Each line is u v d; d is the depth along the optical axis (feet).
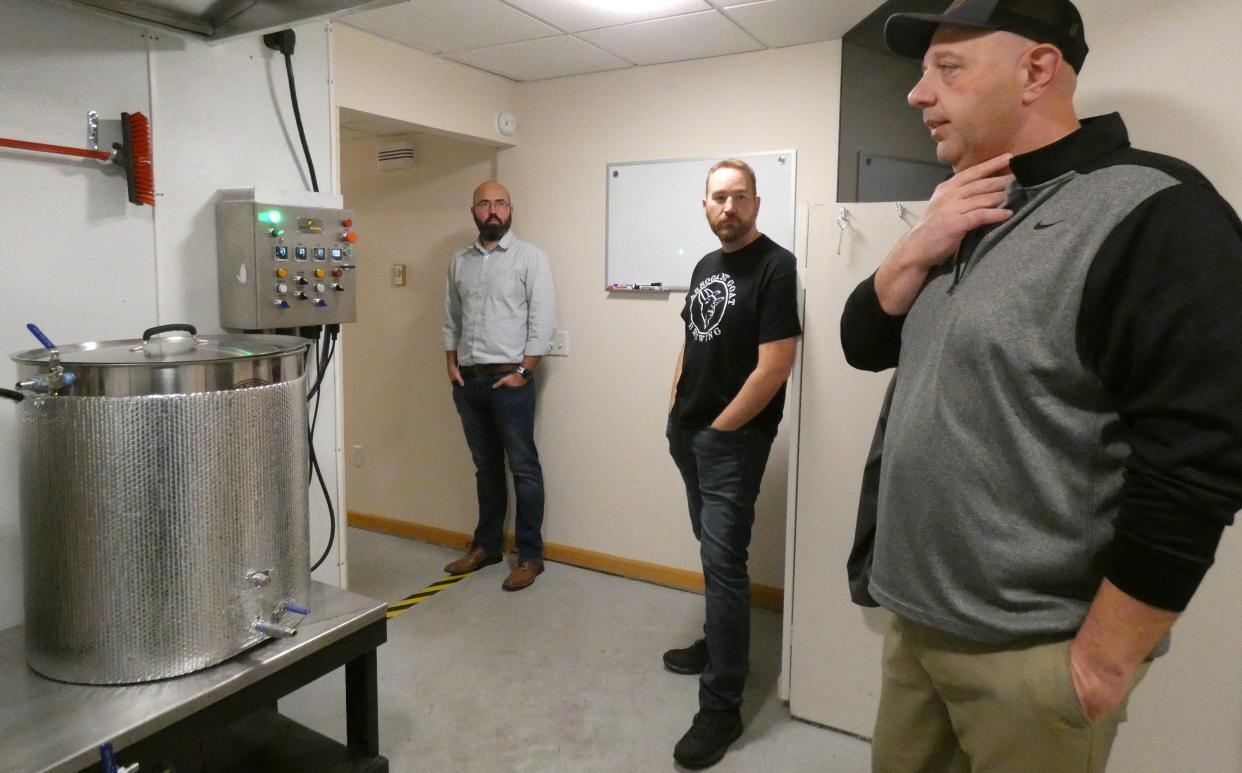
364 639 4.98
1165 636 3.02
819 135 9.02
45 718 3.78
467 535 11.83
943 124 3.23
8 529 5.14
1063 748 2.86
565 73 10.41
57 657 4.09
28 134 5.12
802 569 7.06
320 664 4.70
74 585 3.97
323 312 6.62
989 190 3.24
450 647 8.57
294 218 6.31
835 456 6.81
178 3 5.36
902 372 3.49
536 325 10.23
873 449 4.00
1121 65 4.59
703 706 6.71
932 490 3.13
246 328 6.22
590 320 10.71
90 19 5.42
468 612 9.51
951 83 3.14
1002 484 2.93
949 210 3.30
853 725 6.95
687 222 9.86
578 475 11.02
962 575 3.07
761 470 6.67
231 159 6.46
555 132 10.73
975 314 2.97
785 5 7.80
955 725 3.32
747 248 6.81
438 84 9.68
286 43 6.66
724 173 6.68
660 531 10.46
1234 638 4.37
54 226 5.32
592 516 10.96
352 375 12.65
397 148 11.76
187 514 3.99
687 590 10.25
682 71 9.77
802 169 9.16
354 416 12.73
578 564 11.07
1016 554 2.90
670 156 9.93
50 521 3.97
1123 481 2.64
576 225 10.69
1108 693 2.68
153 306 5.94
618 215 10.32
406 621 9.24
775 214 9.32
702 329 6.86
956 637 3.18
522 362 10.34
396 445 12.37
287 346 4.59
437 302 11.67
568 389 10.98
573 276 10.78
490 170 11.22
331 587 5.33
